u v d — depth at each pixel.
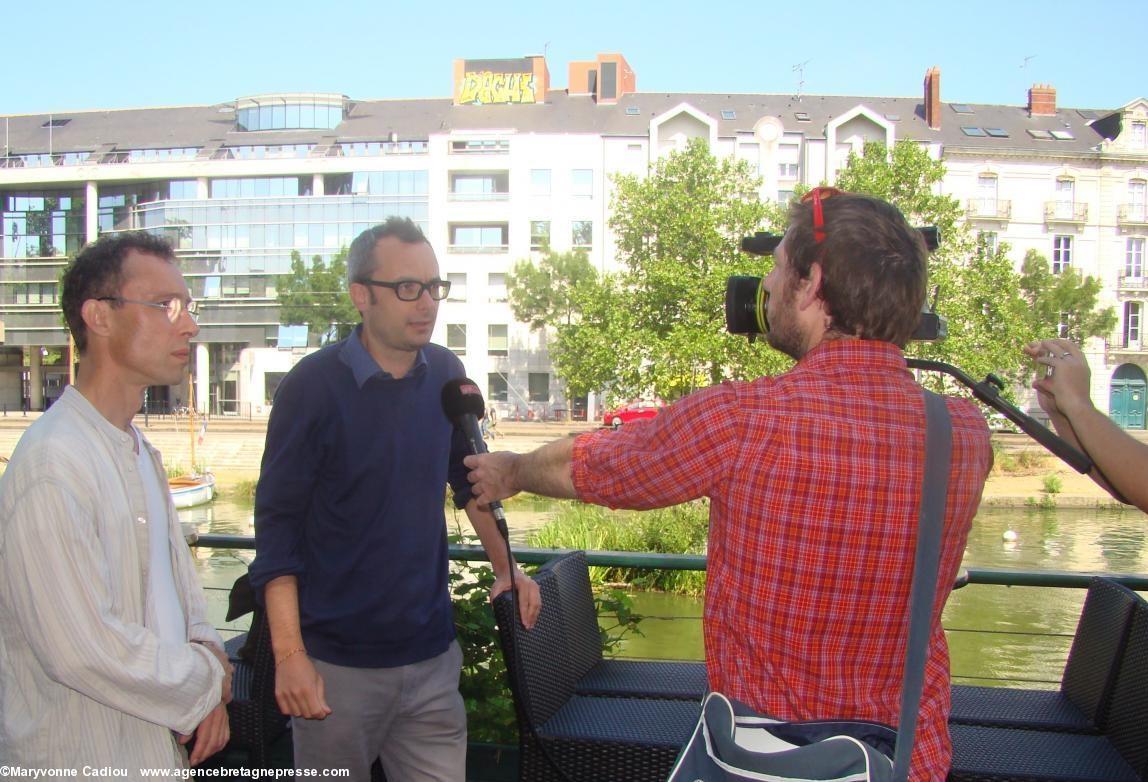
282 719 3.00
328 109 50.16
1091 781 2.29
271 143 49.03
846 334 1.54
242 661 3.08
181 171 48.00
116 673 1.64
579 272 39.03
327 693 2.30
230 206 47.78
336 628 2.29
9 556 1.63
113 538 1.75
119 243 1.87
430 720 2.40
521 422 41.59
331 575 2.30
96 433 1.79
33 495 1.64
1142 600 2.49
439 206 44.59
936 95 44.09
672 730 2.47
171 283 1.89
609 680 2.86
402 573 2.32
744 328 1.70
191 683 1.74
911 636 1.43
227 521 21.48
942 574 1.52
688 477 1.51
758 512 1.46
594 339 25.89
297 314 43.81
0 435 34.47
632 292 26.73
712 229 25.73
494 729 3.23
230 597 2.81
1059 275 39.53
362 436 2.28
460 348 44.53
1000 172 42.56
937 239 1.73
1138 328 42.94
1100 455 1.65
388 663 2.31
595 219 43.62
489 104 48.19
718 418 1.49
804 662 1.44
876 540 1.42
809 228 1.54
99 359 1.86
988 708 2.76
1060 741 2.54
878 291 1.49
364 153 47.62
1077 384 1.75
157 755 1.80
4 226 51.03
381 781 2.84
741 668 1.49
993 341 23.17
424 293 2.29
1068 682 2.86
